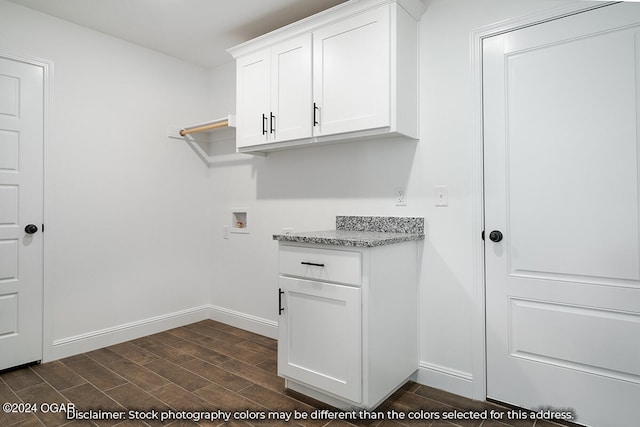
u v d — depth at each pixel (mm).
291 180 2848
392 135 2084
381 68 1979
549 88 1798
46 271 2488
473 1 2006
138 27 2676
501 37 1923
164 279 3154
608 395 1678
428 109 2148
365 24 2037
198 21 2592
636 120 1611
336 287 1816
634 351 1623
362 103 2047
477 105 1981
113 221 2832
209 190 3467
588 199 1714
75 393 2062
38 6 2383
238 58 2686
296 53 2332
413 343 2146
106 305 2793
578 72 1729
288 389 2107
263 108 2520
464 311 2039
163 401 1979
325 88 2195
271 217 2980
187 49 3055
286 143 2441
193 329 3180
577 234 1740
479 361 1987
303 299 1958
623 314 1648
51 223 2510
